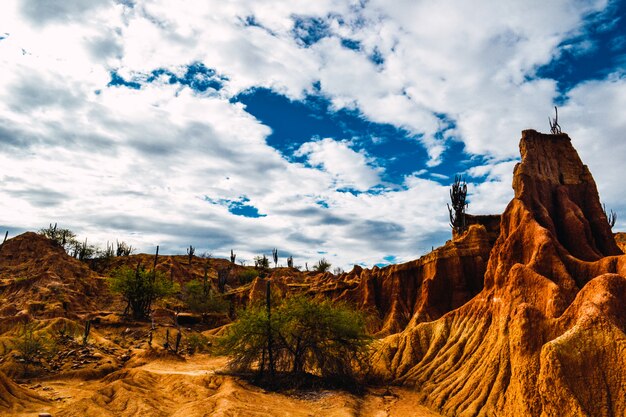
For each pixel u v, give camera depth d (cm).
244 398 3316
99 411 2902
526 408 2389
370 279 7150
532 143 4775
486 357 3375
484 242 6069
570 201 4478
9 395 2998
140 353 5216
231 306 9081
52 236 11238
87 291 8369
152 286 7225
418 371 4084
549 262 3525
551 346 2223
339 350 4312
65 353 4672
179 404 3328
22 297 6825
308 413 3209
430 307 5772
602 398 2097
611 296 2550
